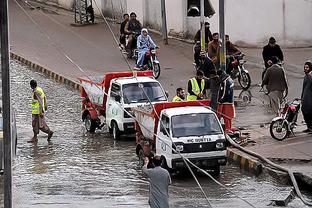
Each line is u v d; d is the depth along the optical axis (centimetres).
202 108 3709
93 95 4616
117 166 3816
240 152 3775
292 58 6350
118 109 4350
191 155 3503
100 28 8394
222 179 3528
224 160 3553
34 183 3528
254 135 4088
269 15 6731
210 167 3559
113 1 8656
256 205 3111
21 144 4359
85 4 8600
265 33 6756
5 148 1992
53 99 5625
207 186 3425
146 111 3803
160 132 3616
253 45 6794
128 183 3503
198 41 5831
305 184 3325
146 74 4631
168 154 3522
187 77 5956
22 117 5069
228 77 4059
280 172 3444
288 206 3098
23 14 9325
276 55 5294
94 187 3450
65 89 5997
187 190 3359
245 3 6756
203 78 4328
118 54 7106
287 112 3975
